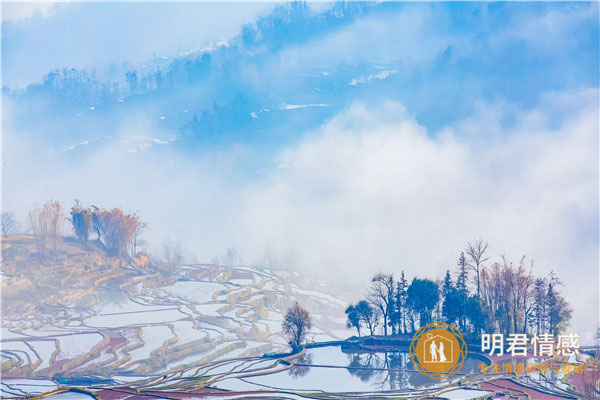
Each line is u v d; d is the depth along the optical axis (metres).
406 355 153.50
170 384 142.25
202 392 133.62
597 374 128.50
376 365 146.62
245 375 144.88
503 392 126.12
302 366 149.25
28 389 156.12
